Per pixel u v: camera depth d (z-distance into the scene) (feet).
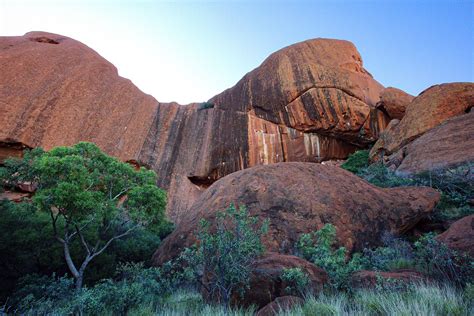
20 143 64.85
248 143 91.45
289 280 16.33
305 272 17.29
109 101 88.48
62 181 25.53
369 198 36.27
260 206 34.65
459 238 18.19
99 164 30.68
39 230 30.96
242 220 19.63
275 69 101.86
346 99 91.61
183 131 99.55
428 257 17.88
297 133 92.84
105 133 81.71
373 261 23.48
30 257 28.40
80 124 77.41
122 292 18.70
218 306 16.06
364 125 90.43
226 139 93.81
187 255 20.15
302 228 31.65
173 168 89.66
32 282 24.94
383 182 51.88
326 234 24.29
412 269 19.29
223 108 104.94
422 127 67.77
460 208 36.22
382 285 15.43
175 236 35.63
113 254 34.96
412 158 59.26
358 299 14.21
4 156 63.31
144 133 92.02
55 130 71.61
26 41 88.63
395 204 35.58
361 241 31.19
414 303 11.87
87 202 25.05
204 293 19.04
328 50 106.42
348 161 85.61
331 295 15.38
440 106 67.92
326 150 93.04
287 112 93.86
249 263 17.97
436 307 12.00
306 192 36.11
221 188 40.27
